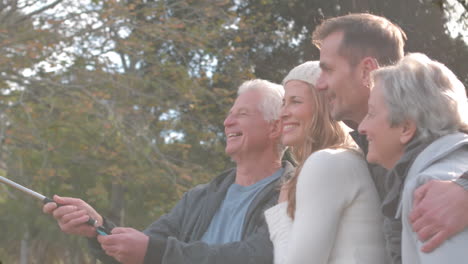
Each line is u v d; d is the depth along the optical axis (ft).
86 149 36.47
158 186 39.24
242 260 7.95
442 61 26.11
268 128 9.75
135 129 35.58
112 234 8.09
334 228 6.56
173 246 8.02
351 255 6.54
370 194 6.68
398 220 5.91
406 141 5.76
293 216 7.20
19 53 34.94
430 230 5.14
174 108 37.14
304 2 35.37
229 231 9.14
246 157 9.70
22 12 38.93
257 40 37.60
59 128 36.01
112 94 36.81
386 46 7.02
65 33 36.22
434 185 5.21
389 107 5.77
